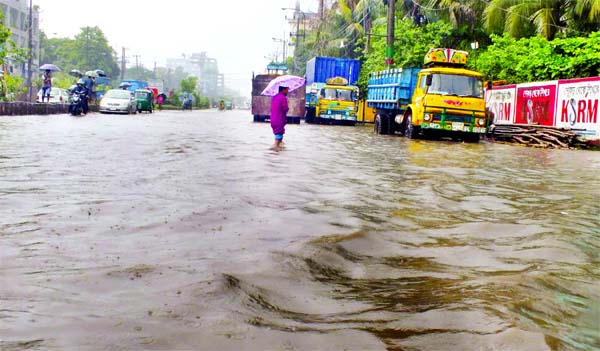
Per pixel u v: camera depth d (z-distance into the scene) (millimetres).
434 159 13180
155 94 71125
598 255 4645
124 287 3432
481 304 3316
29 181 7633
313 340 2754
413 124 20969
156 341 2678
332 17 55031
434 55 20953
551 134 19609
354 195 7387
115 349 2580
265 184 7957
